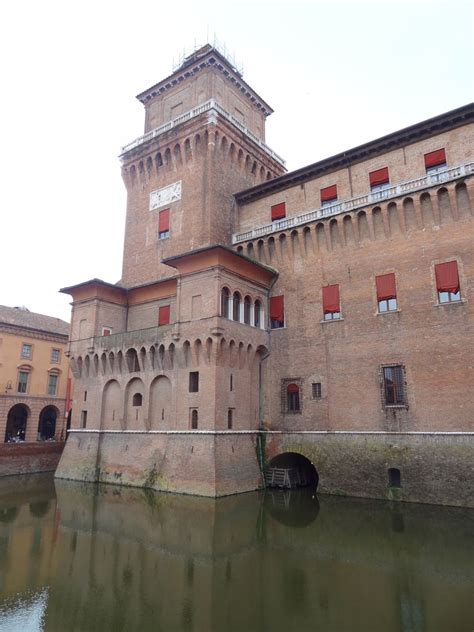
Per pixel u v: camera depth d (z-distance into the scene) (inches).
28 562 778.8
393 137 1439.5
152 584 679.1
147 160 1998.0
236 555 814.5
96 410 1715.1
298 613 577.9
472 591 637.3
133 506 1219.2
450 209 1294.3
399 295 1349.7
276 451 1507.1
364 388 1364.4
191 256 1488.7
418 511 1123.3
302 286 1568.7
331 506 1202.6
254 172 2006.6
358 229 1460.4
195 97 1996.8
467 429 1171.3
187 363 1470.2
